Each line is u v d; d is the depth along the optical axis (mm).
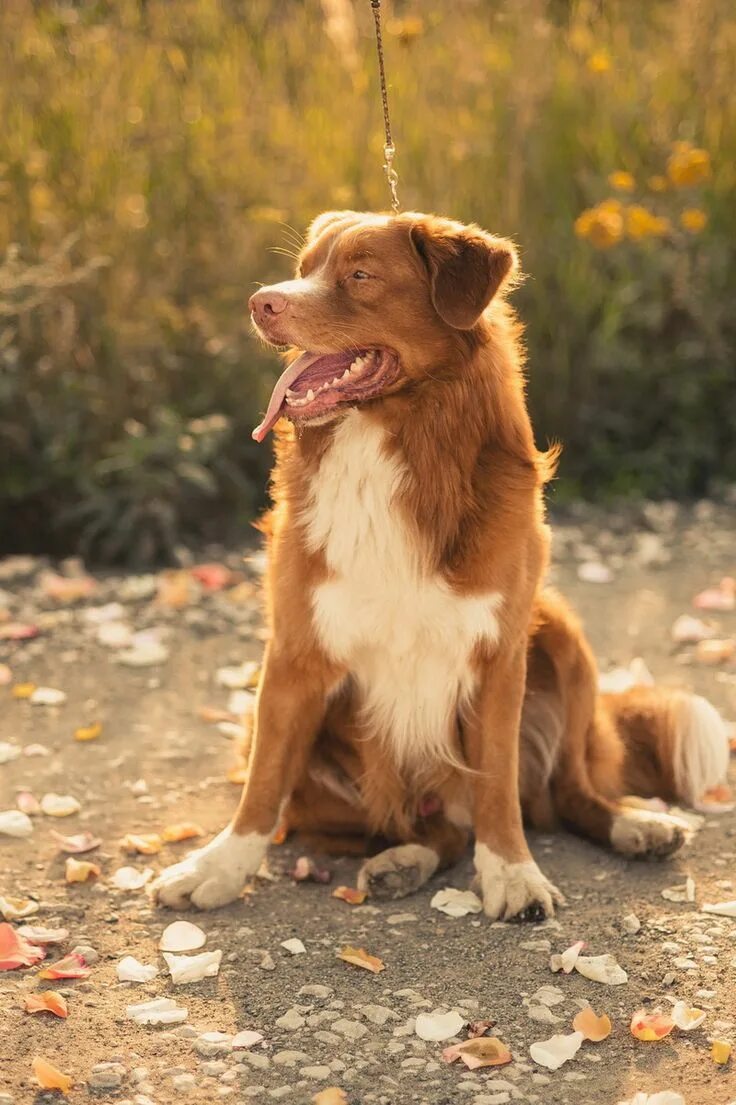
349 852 4988
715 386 10203
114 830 5121
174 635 7262
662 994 3959
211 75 10320
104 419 8859
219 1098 3465
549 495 9773
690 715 5395
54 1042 3707
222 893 4527
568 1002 3914
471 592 4461
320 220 4762
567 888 4660
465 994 3965
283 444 4727
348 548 4434
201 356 9367
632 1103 3371
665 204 10297
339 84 10641
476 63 10734
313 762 4980
